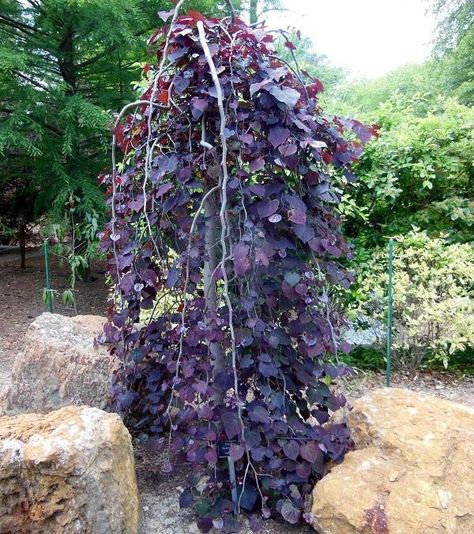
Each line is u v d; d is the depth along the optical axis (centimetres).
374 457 153
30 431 139
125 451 150
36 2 532
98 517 132
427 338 318
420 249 317
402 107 421
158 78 158
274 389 159
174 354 173
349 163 168
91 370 204
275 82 147
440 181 363
